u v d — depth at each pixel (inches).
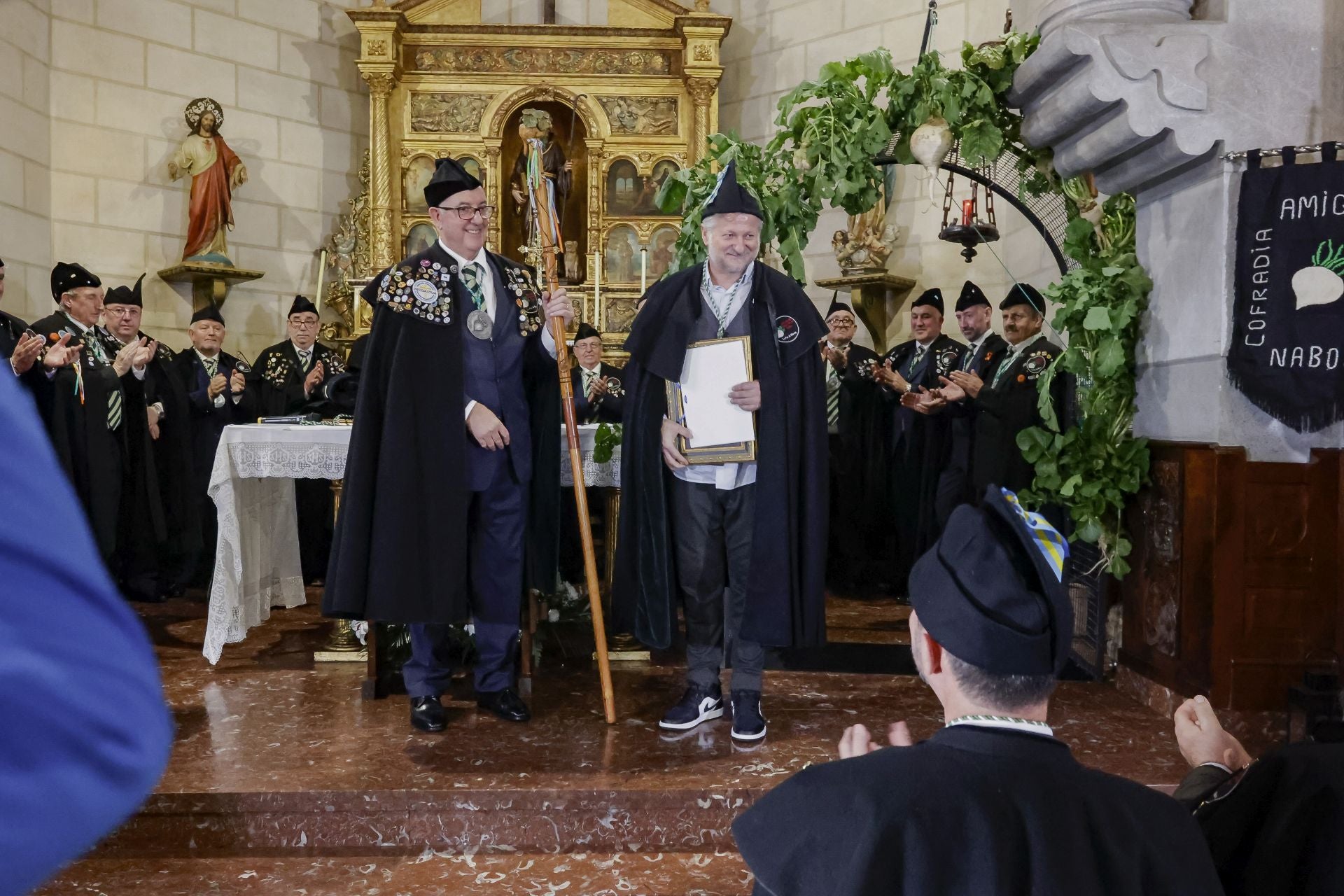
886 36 300.8
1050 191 178.1
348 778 119.2
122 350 213.5
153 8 302.2
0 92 264.5
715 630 141.9
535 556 153.3
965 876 42.8
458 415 136.0
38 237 279.7
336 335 320.8
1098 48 137.9
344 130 339.3
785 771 122.6
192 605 231.9
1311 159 136.3
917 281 301.4
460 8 328.5
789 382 136.9
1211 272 141.6
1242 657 136.9
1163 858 44.9
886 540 261.7
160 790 114.7
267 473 165.3
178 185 307.9
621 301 324.8
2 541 17.5
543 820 115.9
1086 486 156.6
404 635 172.7
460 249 140.6
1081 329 164.4
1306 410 132.5
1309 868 53.9
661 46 323.9
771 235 165.0
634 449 141.9
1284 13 138.3
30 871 17.3
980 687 49.2
